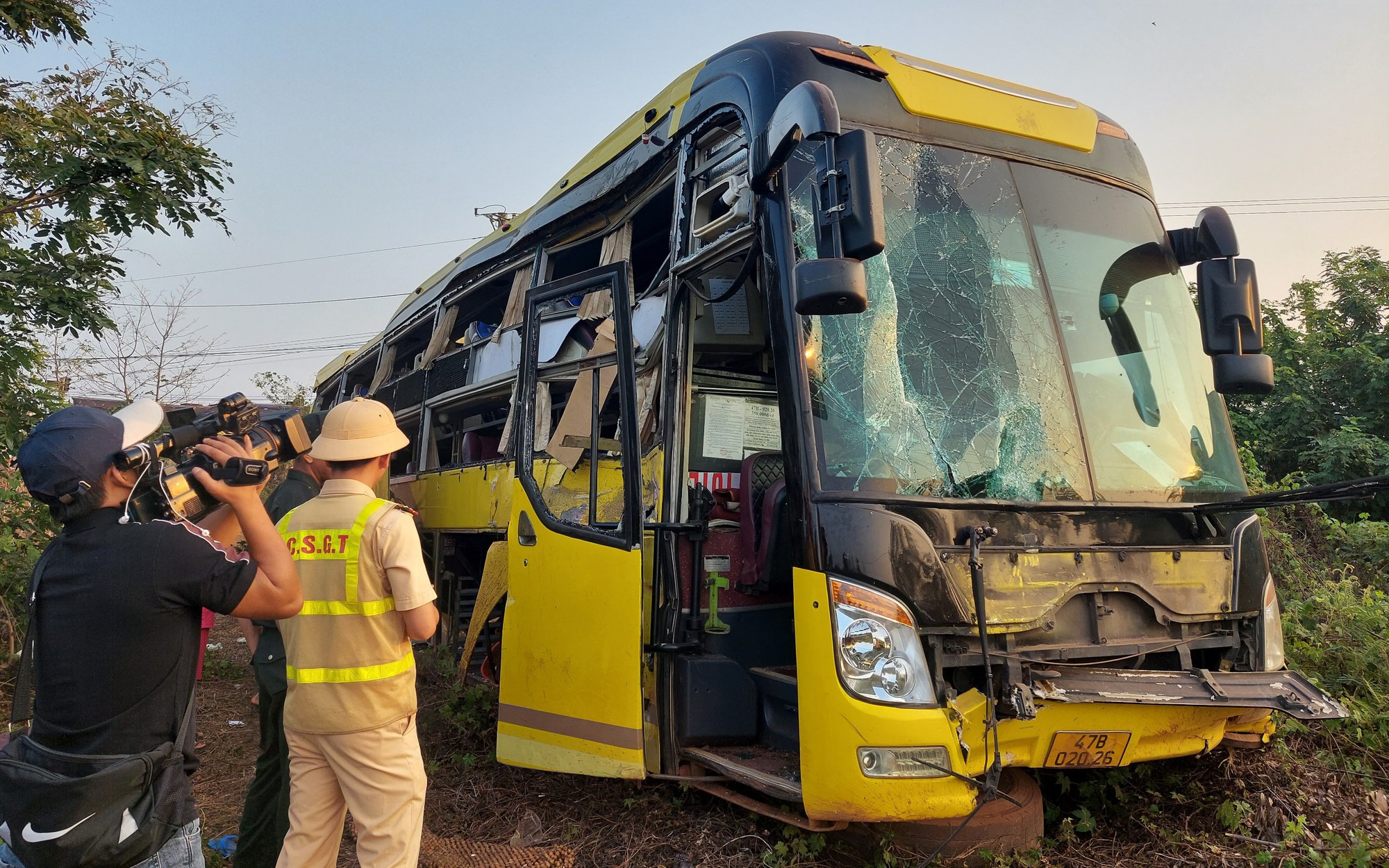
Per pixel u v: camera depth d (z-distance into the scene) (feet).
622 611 12.21
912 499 10.39
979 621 9.87
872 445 10.89
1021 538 10.69
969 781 9.75
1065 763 10.81
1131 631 11.12
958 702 9.98
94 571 6.63
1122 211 14.06
